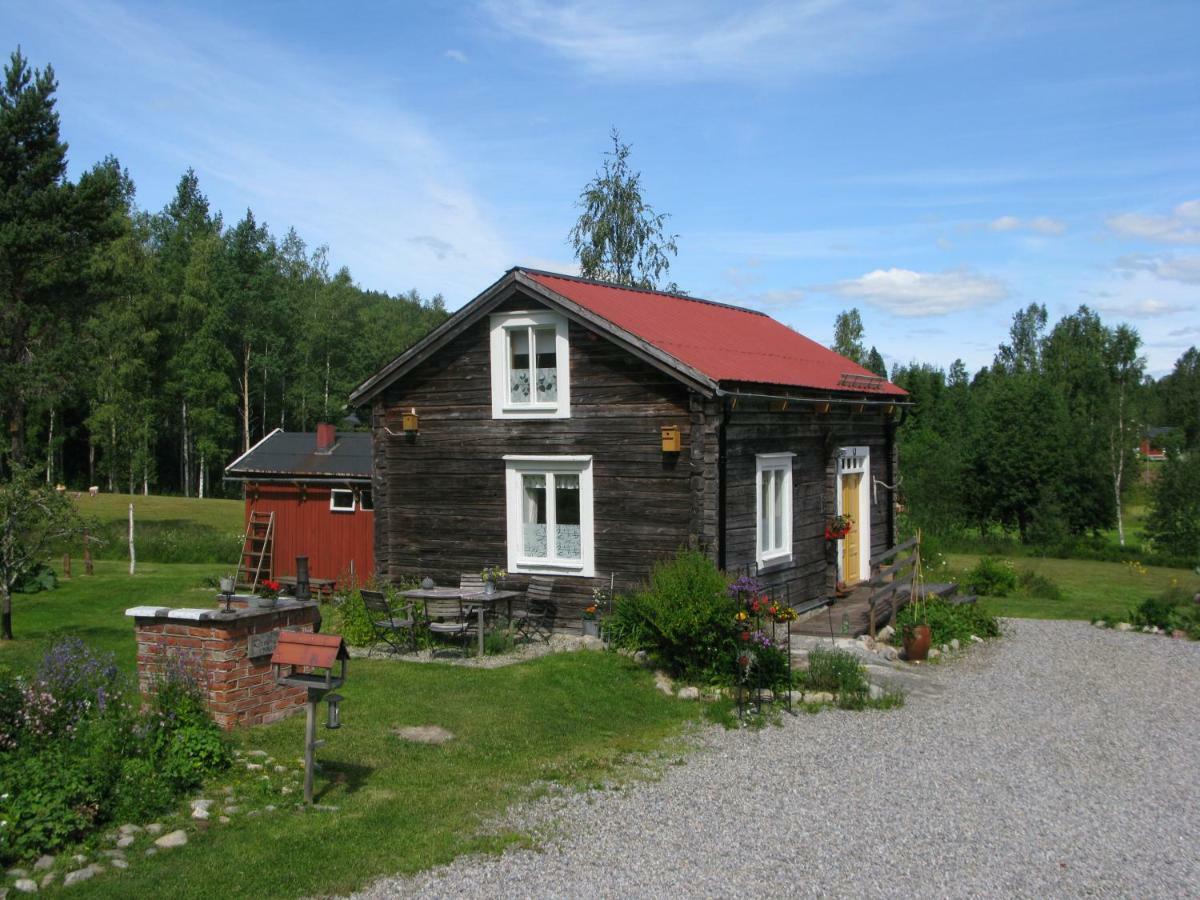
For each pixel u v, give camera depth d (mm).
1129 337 63688
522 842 7586
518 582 16672
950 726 11398
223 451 55625
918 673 14203
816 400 17219
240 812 7867
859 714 11812
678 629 12430
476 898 6609
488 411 16969
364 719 10828
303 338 59688
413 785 8805
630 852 7488
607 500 15805
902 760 10039
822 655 13141
